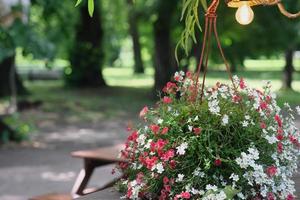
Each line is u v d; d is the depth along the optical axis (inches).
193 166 97.5
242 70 1240.2
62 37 642.8
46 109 592.4
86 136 454.9
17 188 277.9
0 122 404.2
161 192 98.8
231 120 99.0
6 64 661.3
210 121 99.3
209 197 92.7
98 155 180.9
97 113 586.2
